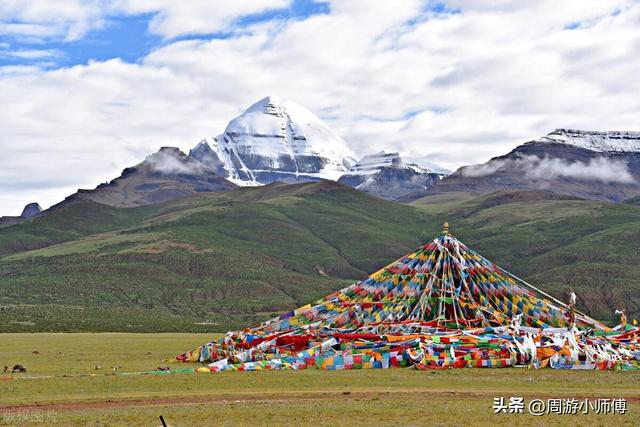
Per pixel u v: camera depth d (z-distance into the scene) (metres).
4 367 75.00
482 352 73.56
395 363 73.50
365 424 46.66
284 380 64.69
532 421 48.28
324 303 87.75
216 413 49.94
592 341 77.06
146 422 47.31
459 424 46.97
